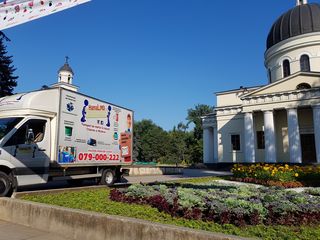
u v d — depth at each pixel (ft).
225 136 129.18
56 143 40.04
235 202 22.39
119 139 54.60
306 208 22.39
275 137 113.70
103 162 49.83
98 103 49.44
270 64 138.51
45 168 38.37
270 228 19.30
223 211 20.35
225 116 130.62
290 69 126.82
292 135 103.35
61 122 41.14
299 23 125.39
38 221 23.15
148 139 260.01
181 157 257.34
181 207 22.22
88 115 46.80
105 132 50.78
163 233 16.66
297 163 100.48
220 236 14.87
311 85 104.83
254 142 115.34
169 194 26.91
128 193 28.84
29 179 36.24
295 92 104.06
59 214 21.83
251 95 114.01
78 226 20.53
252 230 18.66
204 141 144.36
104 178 50.60
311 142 109.60
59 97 41.09
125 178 71.36
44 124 39.19
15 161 34.76
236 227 19.27
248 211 20.61
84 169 46.96
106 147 50.80
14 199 26.05
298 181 54.13
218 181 56.95
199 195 27.43
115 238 18.53
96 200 28.37
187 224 19.56
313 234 17.95
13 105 37.70
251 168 59.88
